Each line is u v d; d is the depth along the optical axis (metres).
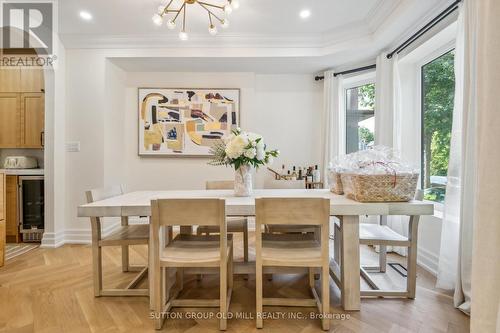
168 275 1.85
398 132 2.81
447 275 1.99
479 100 1.14
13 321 1.63
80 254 2.80
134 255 2.78
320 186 3.62
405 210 1.67
